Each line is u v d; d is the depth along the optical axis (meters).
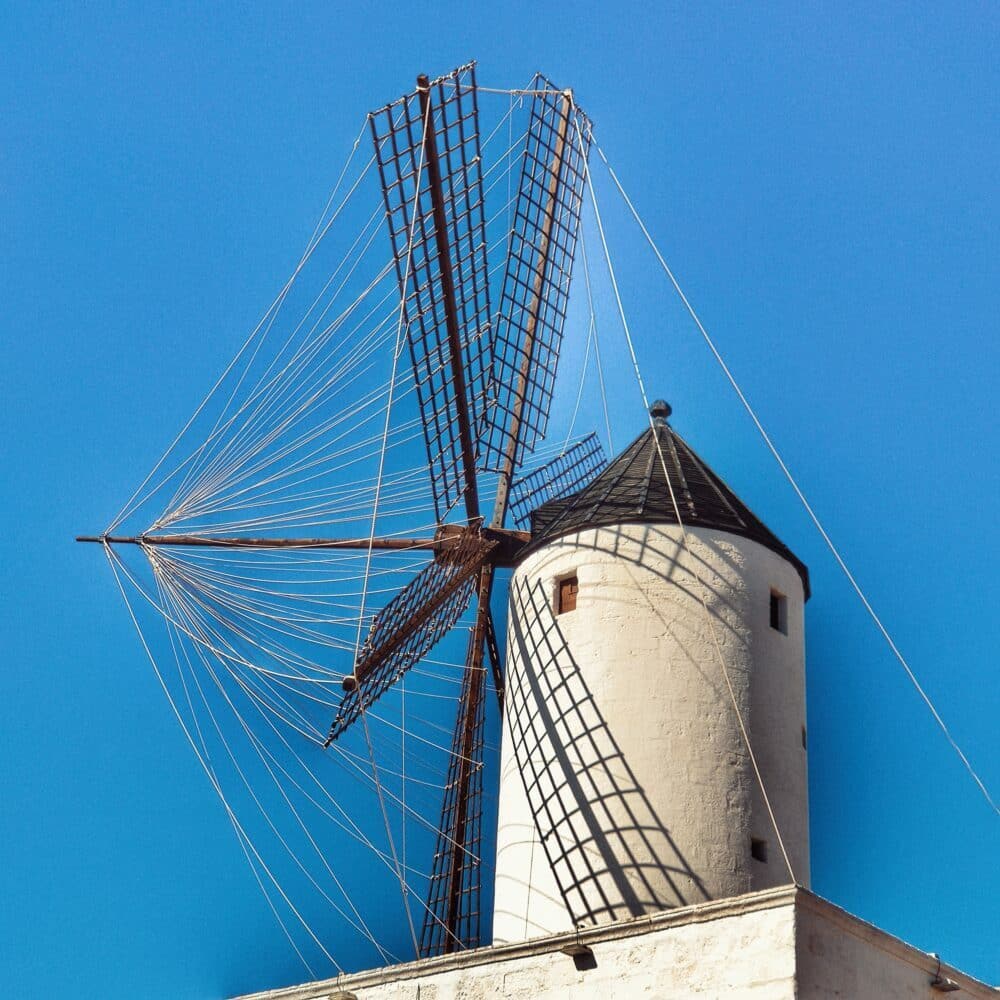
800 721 20.66
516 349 24.58
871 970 16.61
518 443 24.75
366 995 18.89
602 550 20.81
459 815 23.67
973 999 17.95
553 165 24.86
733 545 20.81
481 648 24.20
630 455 22.20
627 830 19.17
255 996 19.94
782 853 19.55
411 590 23.08
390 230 21.22
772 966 15.79
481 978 17.95
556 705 20.31
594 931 17.19
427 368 22.44
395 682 23.42
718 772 19.45
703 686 19.86
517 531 24.20
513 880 20.02
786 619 21.11
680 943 16.55
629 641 20.14
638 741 19.59
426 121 20.38
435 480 23.25
